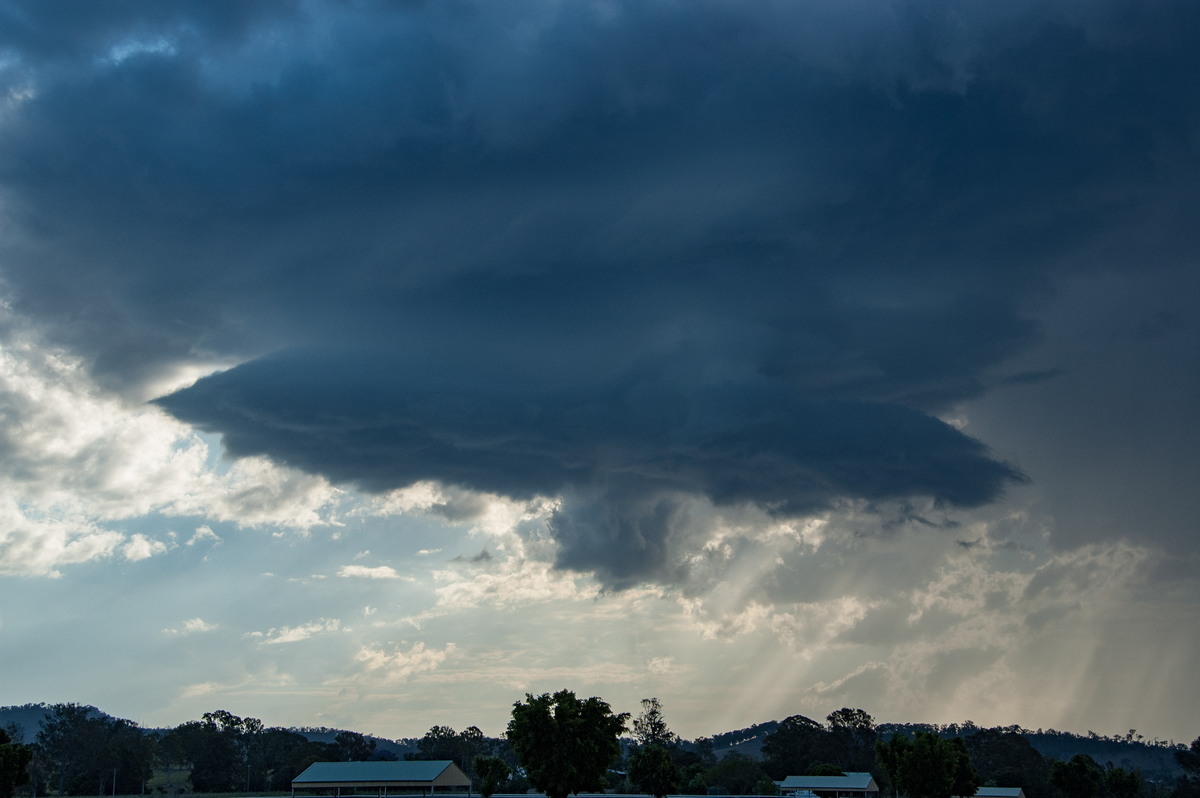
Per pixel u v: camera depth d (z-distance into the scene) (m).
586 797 164.25
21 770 121.94
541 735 109.62
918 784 136.62
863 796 193.50
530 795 172.38
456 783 171.38
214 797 196.00
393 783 164.88
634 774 162.62
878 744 146.25
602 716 113.19
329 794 164.75
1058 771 189.62
